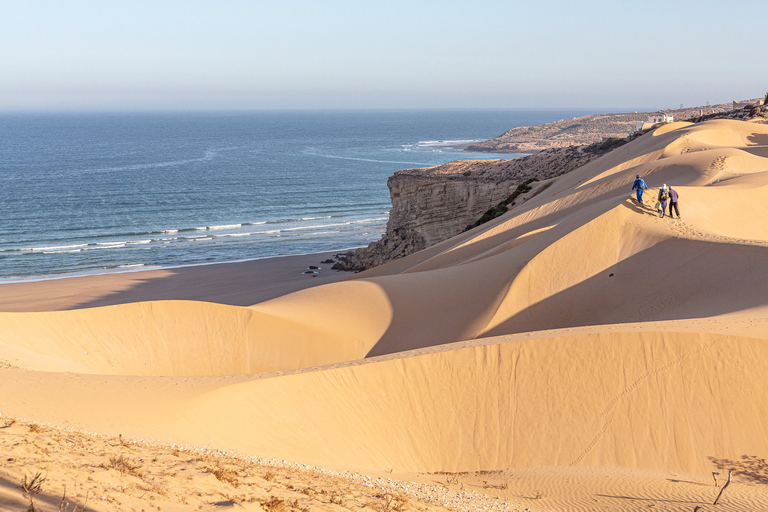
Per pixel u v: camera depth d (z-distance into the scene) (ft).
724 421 46.75
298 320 90.94
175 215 313.73
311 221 299.79
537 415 51.52
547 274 88.28
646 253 87.30
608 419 49.42
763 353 49.57
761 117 237.66
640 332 53.67
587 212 103.65
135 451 31.99
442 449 50.70
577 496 40.06
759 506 36.73
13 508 19.33
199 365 80.74
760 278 71.20
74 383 49.26
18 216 302.45
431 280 101.04
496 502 38.50
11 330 75.15
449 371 55.98
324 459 45.96
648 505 37.73
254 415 47.85
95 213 315.37
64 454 27.32
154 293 168.25
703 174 129.39
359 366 56.08
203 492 26.50
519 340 57.47
